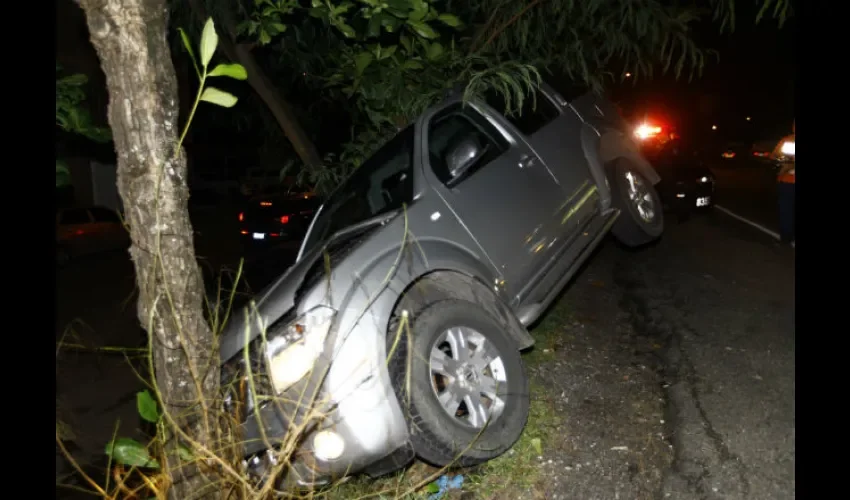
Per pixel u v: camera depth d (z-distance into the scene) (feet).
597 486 14.23
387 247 15.11
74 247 61.00
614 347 21.84
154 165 9.91
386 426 13.20
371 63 22.67
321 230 19.54
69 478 16.76
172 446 10.36
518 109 19.70
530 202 18.40
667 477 14.28
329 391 13.19
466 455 13.88
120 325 38.22
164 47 9.97
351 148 25.75
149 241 10.04
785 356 19.12
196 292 10.39
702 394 17.61
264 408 13.38
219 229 86.84
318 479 13.23
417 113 22.38
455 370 14.56
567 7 23.91
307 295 14.16
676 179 43.09
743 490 13.47
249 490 10.31
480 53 24.02
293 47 23.91
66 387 25.68
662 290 27.73
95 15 9.64
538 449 15.24
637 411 17.21
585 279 30.50
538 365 20.39
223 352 14.23
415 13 17.16
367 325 13.74
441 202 16.72
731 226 42.88
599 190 20.98
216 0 23.58
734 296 25.70
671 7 24.98
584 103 22.80
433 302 14.85
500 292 16.99
